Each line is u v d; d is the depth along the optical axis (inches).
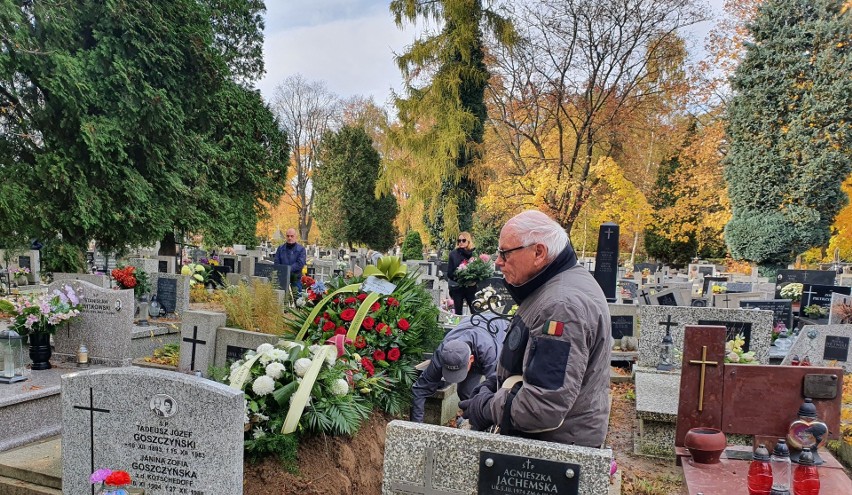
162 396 128.7
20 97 502.0
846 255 1157.7
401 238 1672.0
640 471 204.4
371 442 188.1
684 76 973.2
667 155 1236.5
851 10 613.9
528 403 97.0
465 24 868.6
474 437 104.8
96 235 560.7
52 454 180.2
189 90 613.3
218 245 740.0
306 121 1911.9
